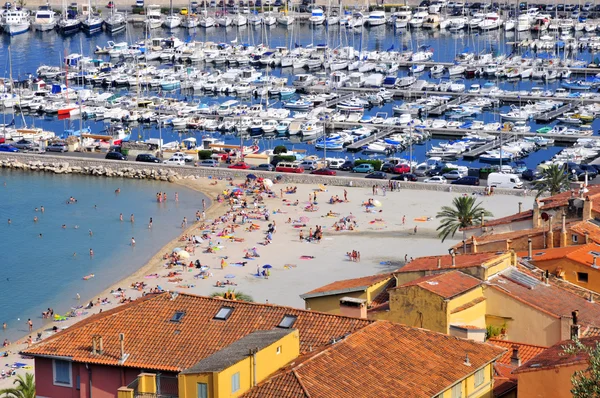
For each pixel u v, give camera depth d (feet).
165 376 378.53
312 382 352.90
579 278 530.68
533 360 380.37
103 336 410.93
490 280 479.00
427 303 448.24
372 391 356.59
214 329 407.23
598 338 388.98
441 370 376.07
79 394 402.72
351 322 400.26
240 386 354.74
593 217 625.41
